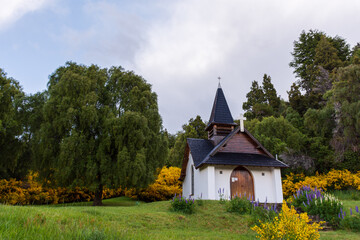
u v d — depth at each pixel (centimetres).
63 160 1908
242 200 1495
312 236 706
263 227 739
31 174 2536
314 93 4494
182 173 2883
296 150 3353
